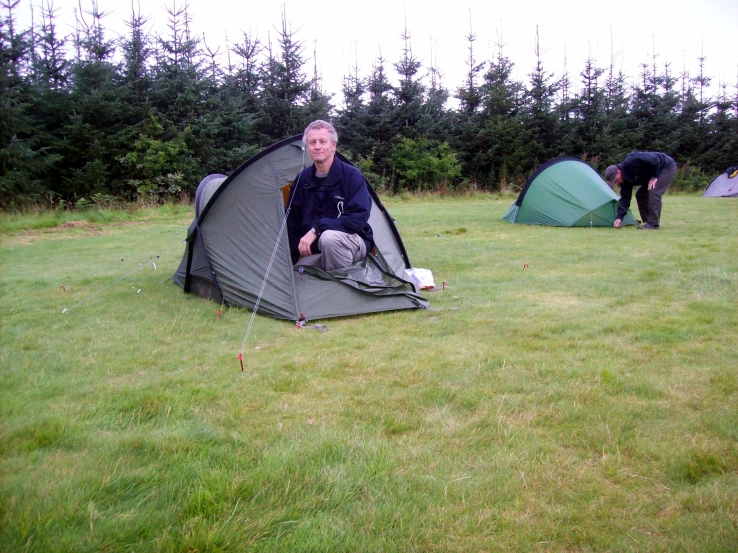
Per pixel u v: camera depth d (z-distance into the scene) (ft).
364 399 9.77
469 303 16.62
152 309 16.47
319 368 11.40
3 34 47.47
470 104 80.38
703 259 22.21
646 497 6.88
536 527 6.35
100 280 21.04
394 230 19.62
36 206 47.24
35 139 48.32
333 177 16.53
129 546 5.94
